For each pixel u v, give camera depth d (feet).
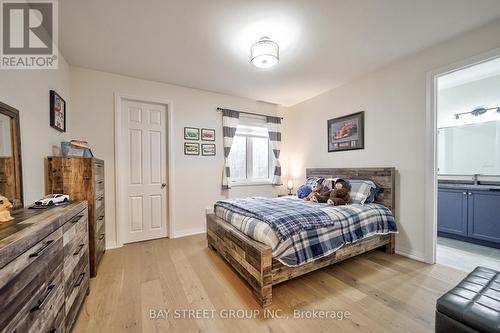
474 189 9.93
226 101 12.81
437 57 7.74
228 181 12.56
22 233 2.99
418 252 8.30
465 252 9.04
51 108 6.97
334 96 11.79
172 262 8.24
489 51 6.59
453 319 3.69
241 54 8.23
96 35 6.99
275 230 5.89
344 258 7.26
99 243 7.99
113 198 9.87
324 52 8.14
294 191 14.70
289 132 15.15
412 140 8.48
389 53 8.25
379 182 9.29
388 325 4.89
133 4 5.62
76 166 6.81
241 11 5.92
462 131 11.81
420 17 6.24
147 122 10.84
